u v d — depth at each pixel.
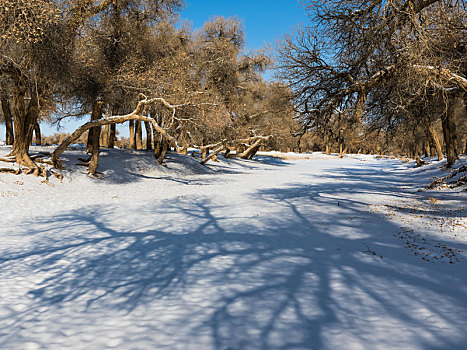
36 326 4.34
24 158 19.77
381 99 15.50
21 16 14.89
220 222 11.65
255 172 39.47
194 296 5.36
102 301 5.19
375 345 3.73
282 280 6.04
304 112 14.92
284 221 11.71
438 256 7.26
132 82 21.78
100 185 21.83
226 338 3.98
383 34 11.12
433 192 19.22
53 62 18.09
